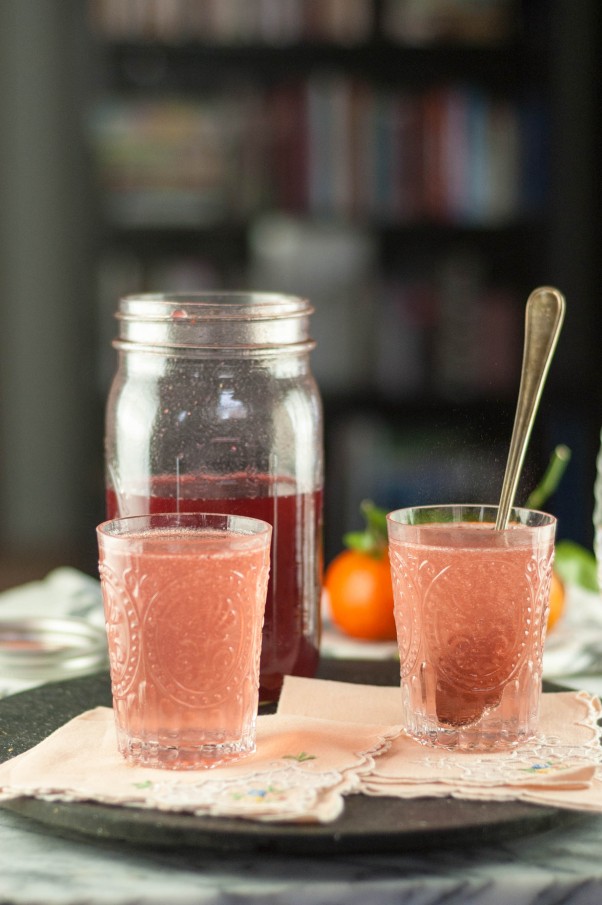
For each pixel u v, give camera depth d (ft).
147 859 2.70
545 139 9.29
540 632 2.96
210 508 3.19
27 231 10.51
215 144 9.27
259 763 2.86
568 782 2.78
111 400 3.29
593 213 9.47
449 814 2.71
